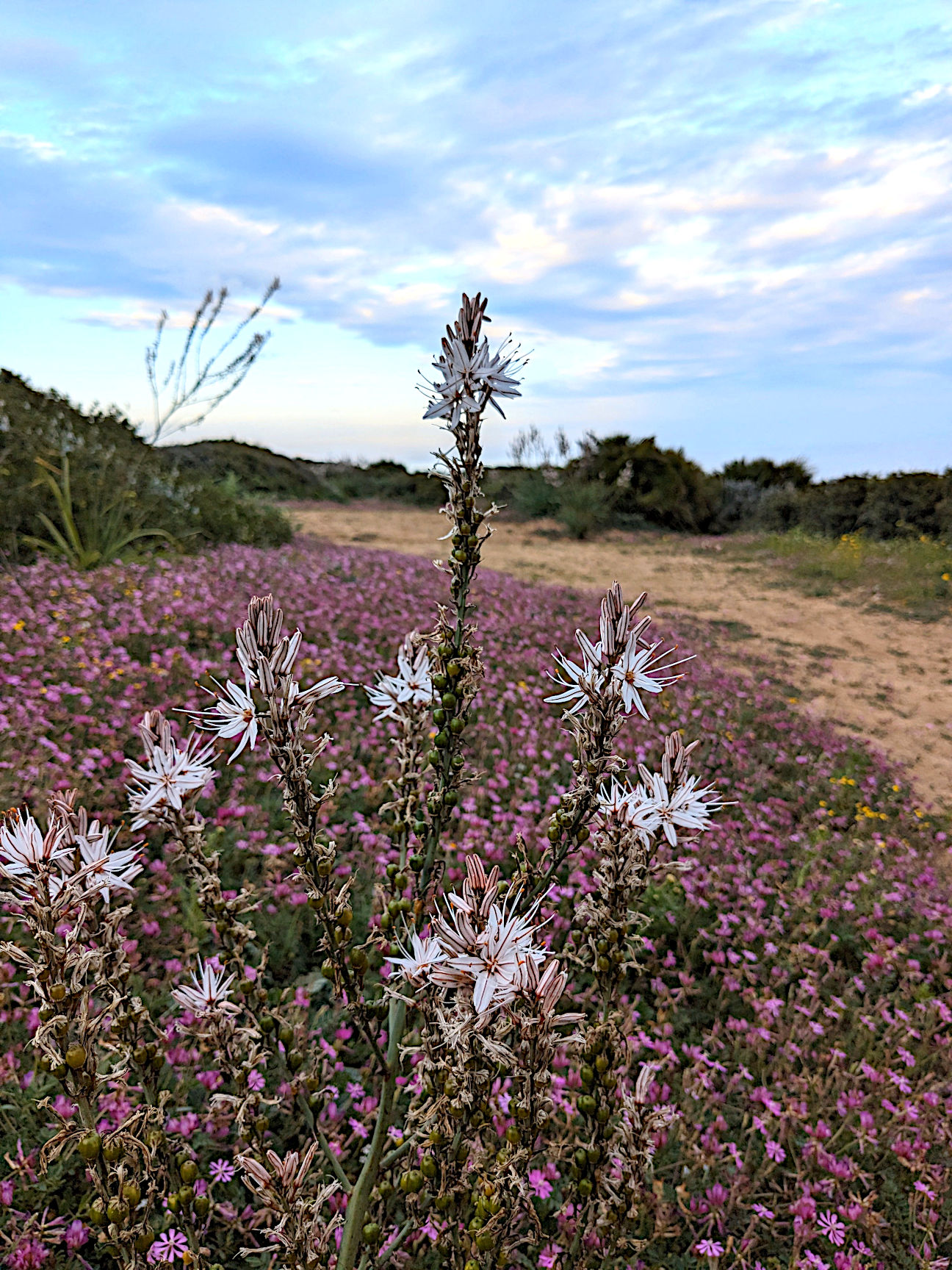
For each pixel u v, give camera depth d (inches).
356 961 53.6
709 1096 104.6
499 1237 52.3
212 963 62.9
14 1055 93.0
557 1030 59.0
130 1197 47.7
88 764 150.7
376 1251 61.8
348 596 336.2
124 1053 53.0
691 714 267.9
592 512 795.4
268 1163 49.3
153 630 246.7
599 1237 62.7
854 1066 111.6
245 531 498.0
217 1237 80.2
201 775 58.1
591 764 58.0
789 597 497.0
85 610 252.5
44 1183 78.1
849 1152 103.7
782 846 188.2
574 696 59.7
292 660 51.9
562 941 125.0
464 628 61.2
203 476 617.9
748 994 127.6
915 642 401.4
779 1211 94.3
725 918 146.4
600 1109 57.8
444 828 62.6
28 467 374.0
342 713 209.5
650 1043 111.6
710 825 58.1
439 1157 55.9
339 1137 87.4
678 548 724.7
